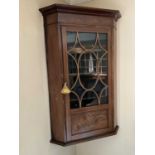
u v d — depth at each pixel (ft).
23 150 3.90
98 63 4.52
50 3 4.61
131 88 4.73
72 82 4.28
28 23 4.01
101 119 4.64
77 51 4.28
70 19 4.13
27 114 3.99
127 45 4.72
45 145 4.50
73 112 4.30
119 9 4.78
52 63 4.33
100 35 4.48
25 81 3.94
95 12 4.27
